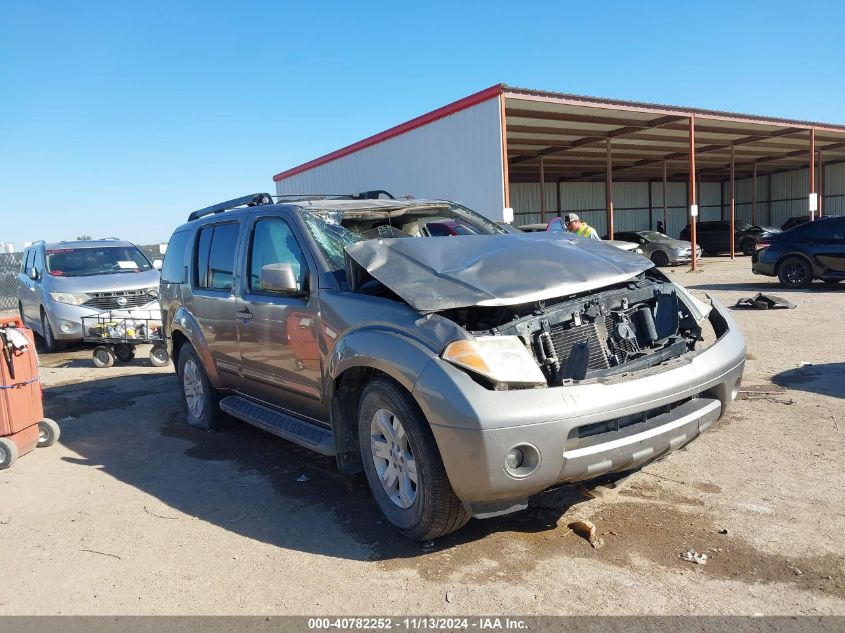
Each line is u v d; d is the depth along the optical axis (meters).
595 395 3.14
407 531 3.54
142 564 3.56
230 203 5.81
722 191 42.25
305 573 3.36
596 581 3.11
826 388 6.07
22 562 3.65
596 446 3.16
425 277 3.59
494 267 3.69
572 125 20.81
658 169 34.50
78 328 10.94
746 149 29.44
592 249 4.25
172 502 4.44
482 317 3.56
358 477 4.70
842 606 2.80
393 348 3.37
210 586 3.28
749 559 3.21
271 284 4.08
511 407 3.01
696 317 4.18
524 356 3.18
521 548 3.47
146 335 9.77
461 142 16.55
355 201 5.13
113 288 11.16
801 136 26.17
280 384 4.73
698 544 3.39
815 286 14.45
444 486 3.26
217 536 3.86
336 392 3.95
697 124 22.16
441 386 3.10
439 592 3.10
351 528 3.85
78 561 3.63
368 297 3.81
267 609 3.04
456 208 5.50
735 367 3.82
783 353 7.66
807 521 3.55
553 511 3.88
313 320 4.14
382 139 19.36
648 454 3.33
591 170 32.41
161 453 5.55
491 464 3.00
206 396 6.01
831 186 37.00
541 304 3.59
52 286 11.21
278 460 5.20
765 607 2.82
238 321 5.07
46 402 7.76
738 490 4.00
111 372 9.51
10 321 5.47
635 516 3.74
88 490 4.75
